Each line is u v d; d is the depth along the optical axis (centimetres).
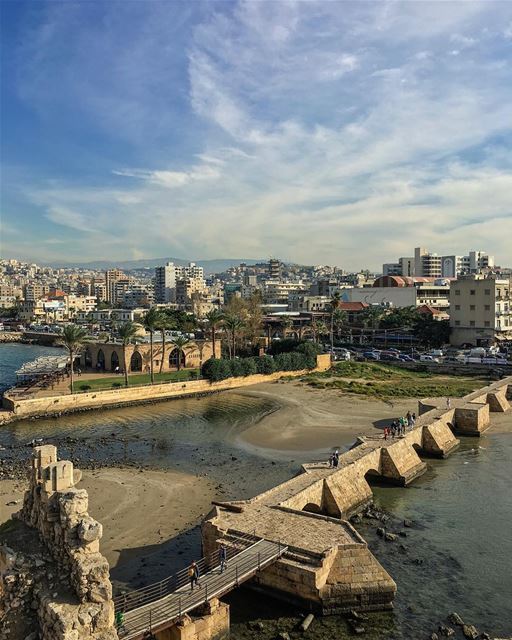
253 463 5869
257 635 2850
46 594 2089
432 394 9625
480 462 6053
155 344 11925
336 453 4850
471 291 15212
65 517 2155
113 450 6462
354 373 12006
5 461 6031
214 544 3441
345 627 2928
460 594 3278
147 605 2656
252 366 11131
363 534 4116
